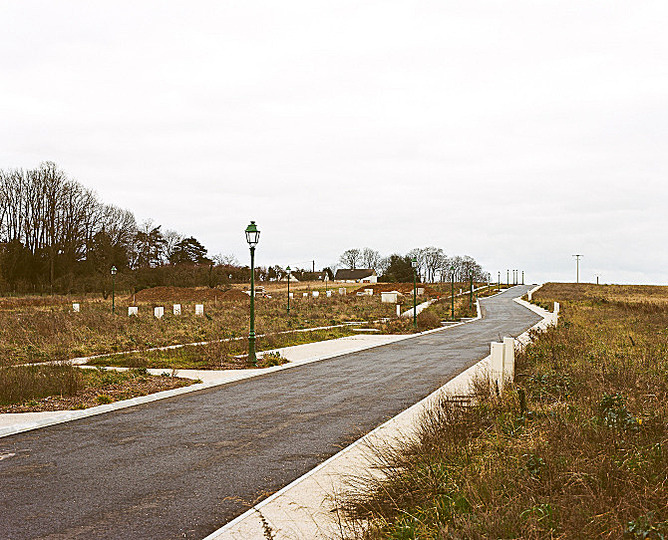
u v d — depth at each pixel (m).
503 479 5.79
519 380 12.02
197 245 109.88
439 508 5.43
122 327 29.02
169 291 64.06
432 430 8.17
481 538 4.57
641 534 4.34
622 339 19.97
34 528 5.98
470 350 23.67
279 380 16.36
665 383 10.26
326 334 30.84
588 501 5.01
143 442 9.56
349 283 113.44
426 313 43.50
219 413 11.90
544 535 4.55
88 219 83.56
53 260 76.62
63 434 10.12
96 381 15.37
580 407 8.37
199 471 7.97
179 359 20.31
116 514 6.37
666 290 87.38
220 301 56.94
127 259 90.44
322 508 6.31
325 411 12.04
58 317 29.75
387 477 6.62
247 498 6.89
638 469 5.64
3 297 61.97
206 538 5.61
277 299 60.81
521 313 49.53
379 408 12.27
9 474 7.84
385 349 24.48
